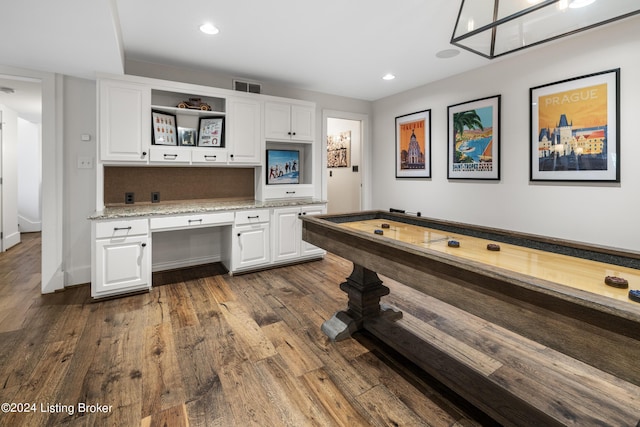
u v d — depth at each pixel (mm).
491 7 1674
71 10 1838
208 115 3617
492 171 3432
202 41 2871
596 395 1619
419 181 4309
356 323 2273
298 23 2545
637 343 909
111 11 1928
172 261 3771
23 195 6227
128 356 1998
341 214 2809
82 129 3150
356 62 3379
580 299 997
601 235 2652
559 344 1077
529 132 3096
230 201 3988
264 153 3854
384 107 4812
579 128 2742
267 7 2307
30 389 1681
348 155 5562
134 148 3088
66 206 3121
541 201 3041
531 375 1784
